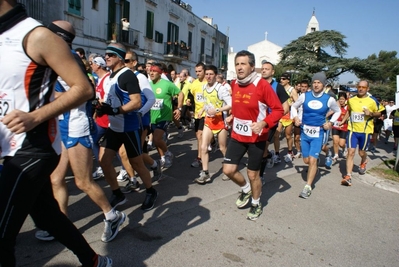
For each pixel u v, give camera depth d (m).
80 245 2.31
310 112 5.16
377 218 4.46
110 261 2.53
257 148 3.89
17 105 1.79
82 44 15.77
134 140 3.84
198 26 29.34
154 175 5.30
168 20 23.94
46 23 13.53
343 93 8.42
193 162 6.45
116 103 3.74
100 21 16.84
